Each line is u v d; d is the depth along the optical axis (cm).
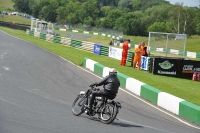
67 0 15250
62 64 2544
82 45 4019
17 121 1016
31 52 3095
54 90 1633
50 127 977
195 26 9569
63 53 3300
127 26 11150
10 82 1719
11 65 2264
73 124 1041
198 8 10044
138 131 1034
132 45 5809
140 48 2697
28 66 2291
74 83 1869
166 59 2589
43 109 1227
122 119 1196
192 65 2627
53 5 14275
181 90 2000
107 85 1109
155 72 2580
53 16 14275
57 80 1908
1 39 4188
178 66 2602
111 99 1115
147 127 1109
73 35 7475
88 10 13888
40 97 1446
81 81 1947
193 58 4969
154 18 11556
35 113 1150
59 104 1348
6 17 12244
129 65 2911
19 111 1155
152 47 2794
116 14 12238
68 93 1595
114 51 3362
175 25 9825
